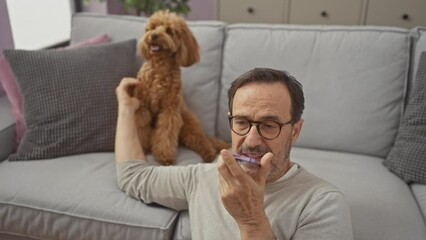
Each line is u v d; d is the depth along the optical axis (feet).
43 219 4.14
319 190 3.01
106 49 5.33
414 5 8.52
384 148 5.09
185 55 4.93
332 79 5.16
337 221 2.83
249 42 5.44
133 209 3.98
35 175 4.48
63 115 4.90
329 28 5.40
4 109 5.58
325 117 5.17
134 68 5.57
